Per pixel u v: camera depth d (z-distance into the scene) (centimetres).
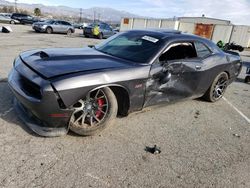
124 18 3588
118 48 404
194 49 441
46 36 1786
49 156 277
